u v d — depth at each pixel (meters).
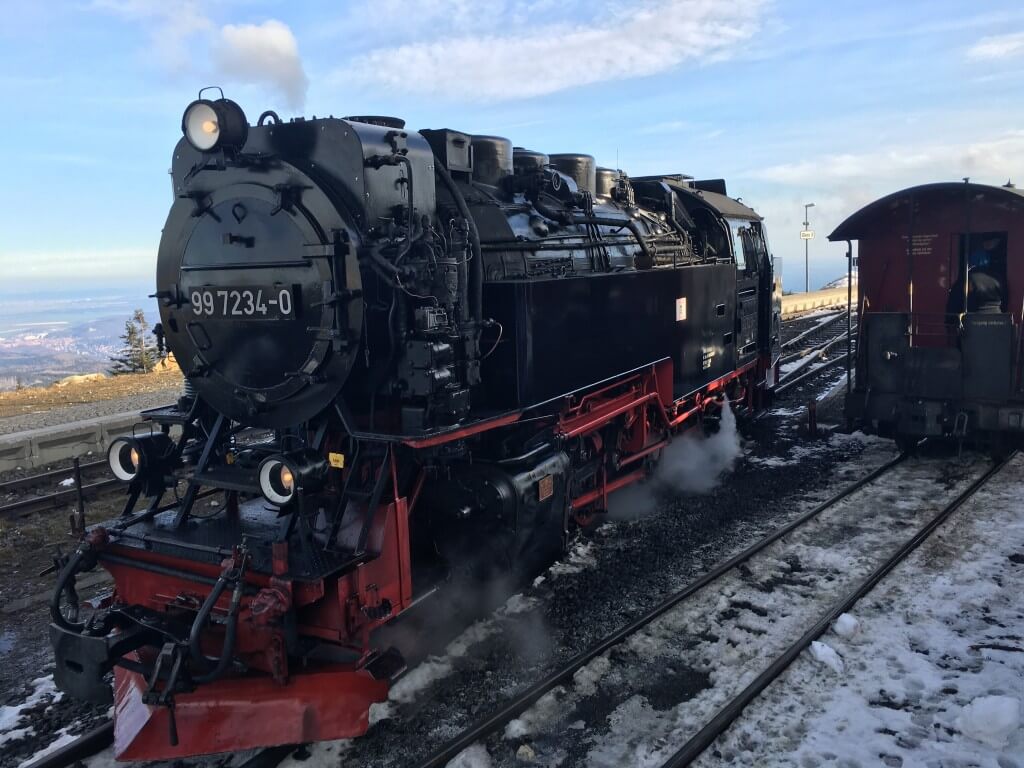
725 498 8.12
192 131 4.49
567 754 3.92
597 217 7.50
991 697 3.93
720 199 11.34
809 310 34.28
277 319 4.45
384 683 4.01
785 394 14.27
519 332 5.23
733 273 10.10
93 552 4.42
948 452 9.83
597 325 6.39
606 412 6.80
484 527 5.08
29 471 10.58
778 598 5.64
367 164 4.39
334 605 3.93
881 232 9.93
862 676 4.53
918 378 9.27
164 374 23.20
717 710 4.23
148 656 4.31
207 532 4.48
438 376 4.35
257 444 5.01
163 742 3.75
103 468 10.36
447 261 4.56
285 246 4.37
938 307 9.75
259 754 3.86
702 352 8.97
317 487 4.18
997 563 6.14
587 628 5.24
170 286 4.96
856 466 9.29
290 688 3.81
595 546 6.77
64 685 4.10
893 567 6.09
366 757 3.90
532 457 5.52
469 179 6.00
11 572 6.90
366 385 4.54
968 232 8.91
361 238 4.30
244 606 3.96
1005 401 8.79
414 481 4.72
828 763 3.76
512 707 4.20
